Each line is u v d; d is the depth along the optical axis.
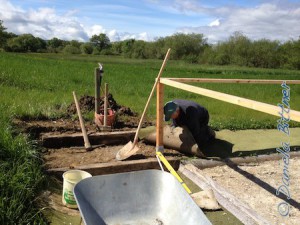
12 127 5.12
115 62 35.12
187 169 4.59
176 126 5.32
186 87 4.18
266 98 11.42
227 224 3.46
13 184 3.47
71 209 3.62
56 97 7.80
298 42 39.91
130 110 7.21
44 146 5.16
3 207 3.17
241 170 4.80
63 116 6.46
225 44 45.81
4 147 4.06
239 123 6.92
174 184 3.15
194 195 3.85
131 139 5.68
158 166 4.71
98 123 6.02
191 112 5.11
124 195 3.21
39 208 3.49
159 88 4.82
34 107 6.45
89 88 10.48
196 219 2.75
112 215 3.16
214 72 26.31
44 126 5.65
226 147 5.64
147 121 6.77
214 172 4.69
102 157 4.90
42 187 3.92
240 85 15.10
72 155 4.93
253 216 3.42
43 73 13.57
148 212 3.25
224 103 9.53
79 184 2.96
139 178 3.24
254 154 5.32
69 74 14.21
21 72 12.80
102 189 3.12
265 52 42.12
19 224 3.11
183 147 5.05
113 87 11.38
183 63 43.03
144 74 18.78
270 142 6.04
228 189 4.19
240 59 43.47
